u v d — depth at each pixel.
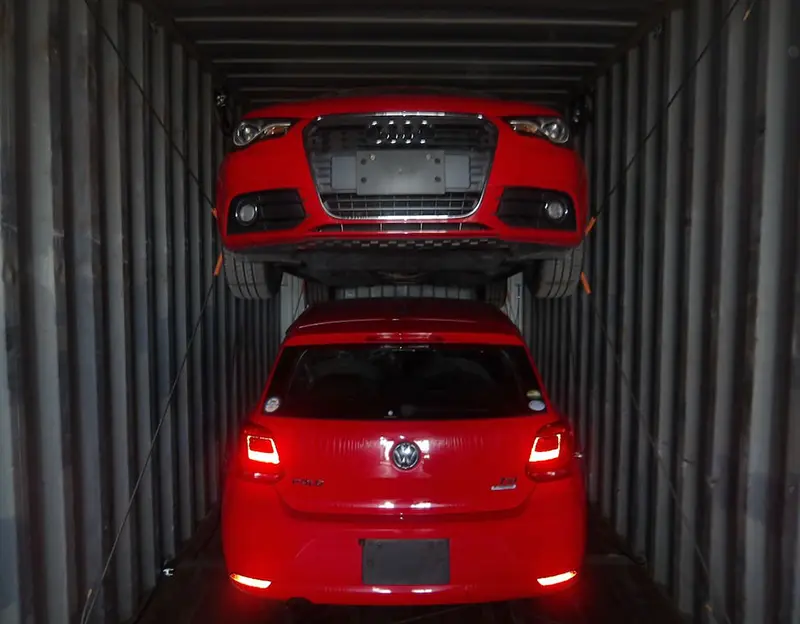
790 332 2.31
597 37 3.85
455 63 4.29
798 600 2.25
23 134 2.36
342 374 2.74
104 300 2.95
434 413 2.64
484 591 2.48
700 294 2.97
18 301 2.28
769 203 2.42
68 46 2.67
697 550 2.82
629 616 3.00
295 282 6.46
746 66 2.62
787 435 2.31
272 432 2.60
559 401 5.26
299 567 2.49
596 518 4.18
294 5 3.49
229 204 3.27
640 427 3.54
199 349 4.17
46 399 2.46
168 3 3.45
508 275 4.71
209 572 3.46
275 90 4.89
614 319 4.06
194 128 4.08
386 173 3.06
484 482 2.55
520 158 3.10
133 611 3.04
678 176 3.21
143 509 3.28
